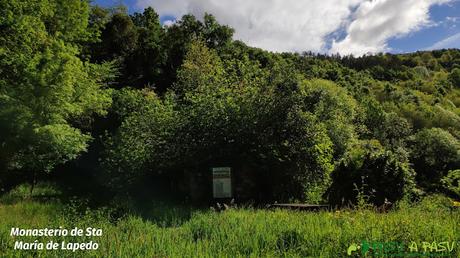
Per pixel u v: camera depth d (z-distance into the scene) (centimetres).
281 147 1388
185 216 883
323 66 8538
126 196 1391
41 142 1522
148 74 3800
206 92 1563
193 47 3434
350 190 1027
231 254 477
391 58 14600
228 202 1272
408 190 1055
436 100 9269
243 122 1411
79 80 1709
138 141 1571
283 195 1362
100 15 3866
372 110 5438
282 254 477
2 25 1678
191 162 1409
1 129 1470
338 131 2484
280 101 1432
